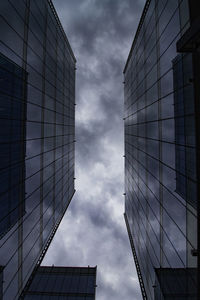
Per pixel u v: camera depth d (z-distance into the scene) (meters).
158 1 20.50
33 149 22.08
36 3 22.84
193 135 13.27
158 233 20.67
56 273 42.25
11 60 17.19
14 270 18.69
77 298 36.78
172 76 16.73
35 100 22.53
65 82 36.84
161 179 19.72
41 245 25.94
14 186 18.02
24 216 20.36
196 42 12.37
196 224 12.96
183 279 14.70
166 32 18.09
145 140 26.17
